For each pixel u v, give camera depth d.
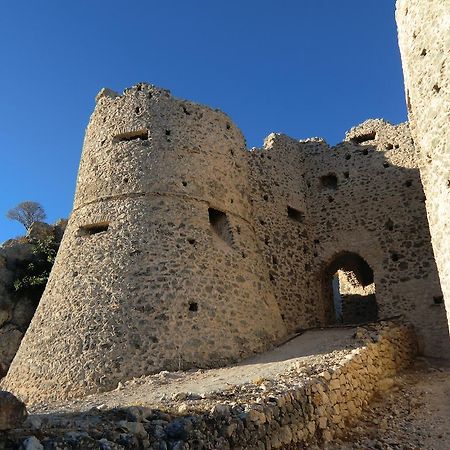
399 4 9.59
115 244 11.52
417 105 8.65
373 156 16.67
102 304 10.61
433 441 6.87
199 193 12.76
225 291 11.53
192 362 9.99
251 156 15.77
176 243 11.58
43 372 10.08
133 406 4.98
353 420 7.57
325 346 10.30
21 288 18.06
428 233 14.79
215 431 4.88
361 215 16.12
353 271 18.55
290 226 15.97
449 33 7.64
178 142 13.23
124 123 13.59
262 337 11.56
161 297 10.63
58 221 22.38
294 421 6.04
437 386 9.73
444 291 7.86
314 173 17.52
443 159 7.64
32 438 3.66
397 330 11.91
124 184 12.48
